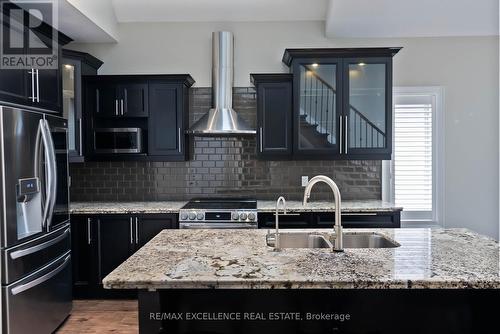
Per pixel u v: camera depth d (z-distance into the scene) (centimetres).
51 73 304
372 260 169
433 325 165
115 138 381
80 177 419
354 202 389
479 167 413
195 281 144
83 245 355
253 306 167
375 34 408
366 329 166
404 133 413
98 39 405
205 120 392
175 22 418
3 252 235
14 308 241
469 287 142
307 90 379
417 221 415
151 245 199
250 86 417
